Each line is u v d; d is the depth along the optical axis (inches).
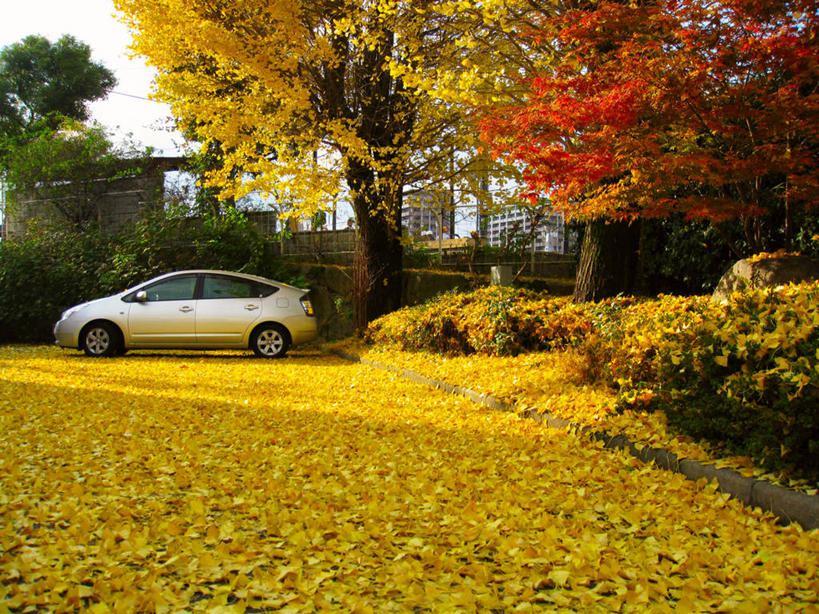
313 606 93.4
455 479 156.9
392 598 97.5
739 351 157.8
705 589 96.2
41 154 755.4
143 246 641.0
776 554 109.7
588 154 283.7
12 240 690.8
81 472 168.4
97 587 97.0
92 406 265.3
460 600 93.5
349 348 520.7
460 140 509.4
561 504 139.2
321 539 118.0
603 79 279.4
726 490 146.3
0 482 154.3
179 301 482.9
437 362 377.7
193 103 489.1
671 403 182.4
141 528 126.8
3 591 95.3
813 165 269.0
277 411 261.7
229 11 436.1
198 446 197.6
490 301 398.3
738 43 249.1
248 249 661.3
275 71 437.7
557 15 353.7
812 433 139.9
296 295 498.0
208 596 99.7
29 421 235.0
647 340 210.4
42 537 120.3
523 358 329.7
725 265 461.1
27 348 560.1
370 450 193.8
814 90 278.5
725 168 268.1
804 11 242.7
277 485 154.6
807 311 157.4
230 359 476.1
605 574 101.2
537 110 282.5
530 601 95.1
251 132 496.4
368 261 549.3
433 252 704.4
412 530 124.6
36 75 1254.9
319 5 451.5
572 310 340.8
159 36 457.4
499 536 118.1
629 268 398.6
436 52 466.0
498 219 670.5
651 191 297.3
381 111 519.2
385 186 517.0
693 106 259.9
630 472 164.2
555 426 217.2
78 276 633.6
